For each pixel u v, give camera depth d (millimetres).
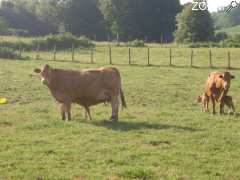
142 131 15938
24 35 93688
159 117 18922
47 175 11133
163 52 58031
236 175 11352
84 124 17000
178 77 33906
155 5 105375
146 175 11180
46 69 17750
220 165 12133
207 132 15922
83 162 12242
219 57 52688
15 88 27047
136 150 13461
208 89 20250
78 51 61000
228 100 19984
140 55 55406
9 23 110312
